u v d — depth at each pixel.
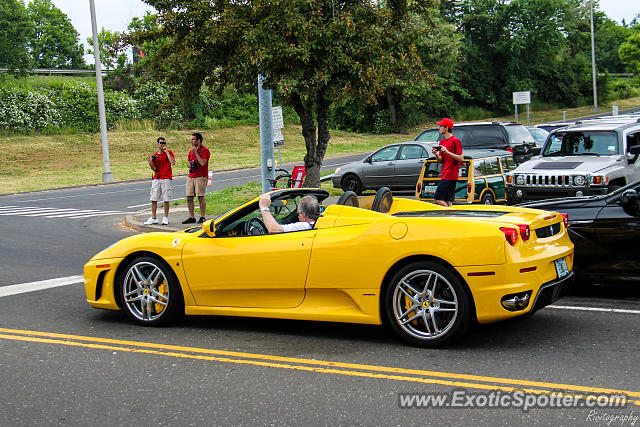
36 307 7.31
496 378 4.51
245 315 5.98
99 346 5.70
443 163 10.47
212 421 3.91
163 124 46.66
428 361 4.94
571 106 71.50
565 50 70.88
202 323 6.48
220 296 6.10
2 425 3.94
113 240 12.81
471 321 5.10
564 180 12.09
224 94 52.69
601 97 73.12
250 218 6.38
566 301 6.87
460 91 62.38
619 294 7.18
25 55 47.66
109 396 4.41
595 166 12.15
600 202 7.09
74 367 5.10
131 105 45.94
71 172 33.09
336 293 5.60
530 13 62.19
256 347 5.54
